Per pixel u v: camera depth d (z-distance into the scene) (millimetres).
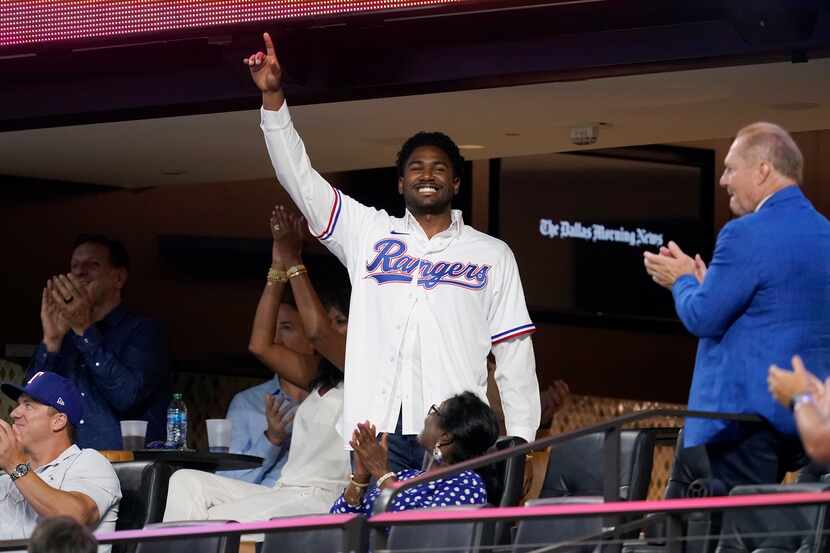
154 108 21422
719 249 13789
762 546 12070
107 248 23688
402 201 29875
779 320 13602
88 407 22969
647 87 20016
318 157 25328
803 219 13766
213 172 26469
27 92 22109
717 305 13688
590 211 32219
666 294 32938
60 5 20328
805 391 11773
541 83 19672
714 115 21828
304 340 22984
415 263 17250
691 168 33000
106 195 28234
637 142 23875
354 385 17062
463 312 17109
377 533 12469
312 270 29344
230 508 20547
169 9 19812
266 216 29672
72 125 22266
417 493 15266
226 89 20906
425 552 12281
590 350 32844
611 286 32375
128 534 13102
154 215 28812
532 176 31781
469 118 22031
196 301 29000
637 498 15891
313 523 12039
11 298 27250
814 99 20672
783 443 13711
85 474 17547
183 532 12852
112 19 20078
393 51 20141
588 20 19047
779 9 17547
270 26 19328
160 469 17625
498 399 20844
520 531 13578
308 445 21031
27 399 18000
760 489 12766
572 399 32625
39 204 27547
